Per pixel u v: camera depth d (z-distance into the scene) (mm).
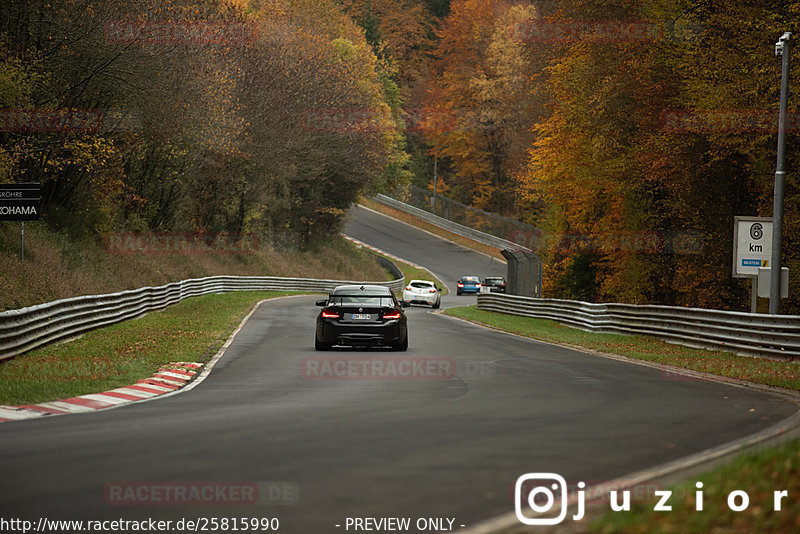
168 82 106625
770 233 63000
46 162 99688
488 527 15641
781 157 61094
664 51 101812
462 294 198625
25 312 49906
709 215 100125
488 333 81312
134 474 20078
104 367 44219
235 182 172250
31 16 95938
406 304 61875
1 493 18219
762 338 58469
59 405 32781
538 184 150250
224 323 82188
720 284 100562
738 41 85438
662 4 101625
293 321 89625
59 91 100500
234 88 135625
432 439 25094
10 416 29891
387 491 18594
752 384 44438
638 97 104438
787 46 60938
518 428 27453
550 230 150625
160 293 101125
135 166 134625
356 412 30969
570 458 22500
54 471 20328
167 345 58062
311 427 27203
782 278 60938
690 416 31203
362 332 56438
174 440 24594
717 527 14641
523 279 145375
